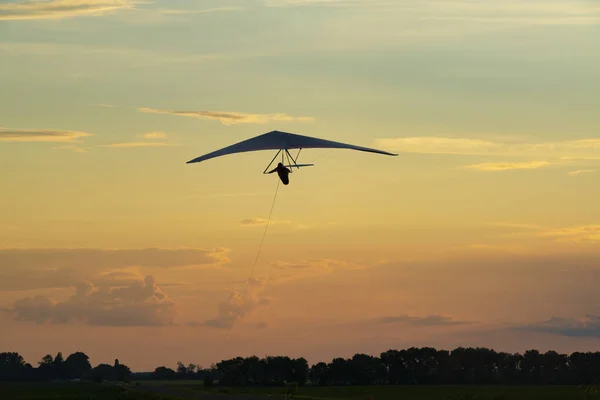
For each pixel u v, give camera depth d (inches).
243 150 3496.6
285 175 3651.6
